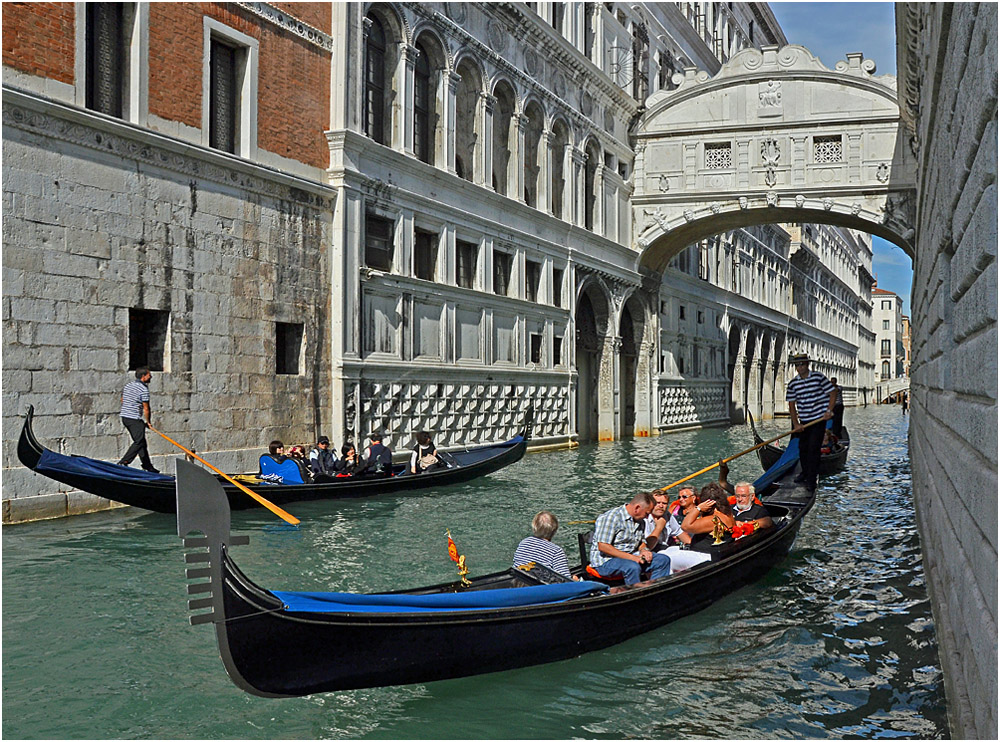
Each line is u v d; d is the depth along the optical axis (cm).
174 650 657
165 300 1280
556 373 2453
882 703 579
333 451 1457
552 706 580
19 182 1072
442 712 567
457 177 1973
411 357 1820
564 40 2442
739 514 955
